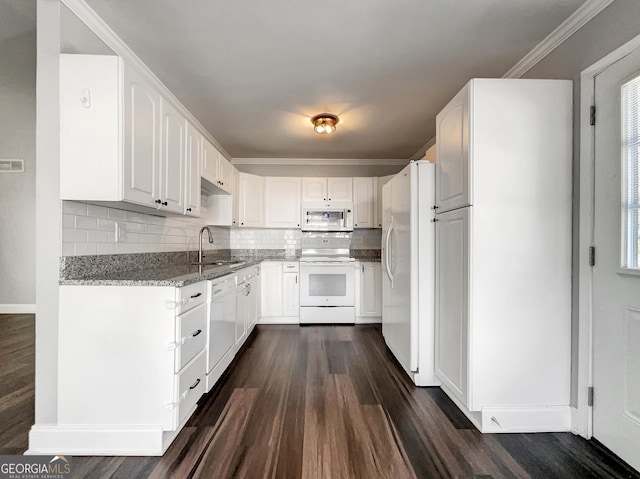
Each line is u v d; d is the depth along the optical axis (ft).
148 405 4.91
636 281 4.48
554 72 6.07
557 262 5.51
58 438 4.83
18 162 13.02
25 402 6.05
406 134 11.55
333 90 8.35
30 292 13.12
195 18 5.66
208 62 7.09
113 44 6.18
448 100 8.89
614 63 4.78
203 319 6.18
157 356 4.92
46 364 4.88
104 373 4.89
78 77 4.79
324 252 14.82
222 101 9.00
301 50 6.64
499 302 5.48
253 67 7.30
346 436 5.26
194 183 8.02
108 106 4.82
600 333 5.03
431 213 7.25
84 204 5.40
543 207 5.49
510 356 5.50
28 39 7.62
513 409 5.48
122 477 4.36
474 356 5.48
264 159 14.83
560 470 4.51
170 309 4.93
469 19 5.68
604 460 4.73
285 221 14.02
